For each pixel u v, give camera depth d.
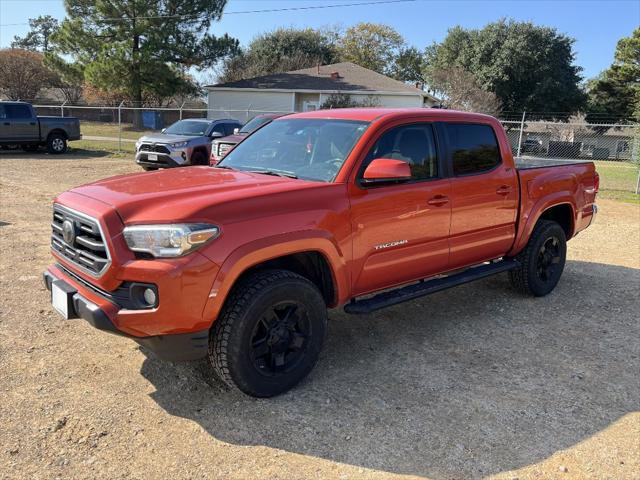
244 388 3.44
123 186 3.69
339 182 3.80
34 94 48.53
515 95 46.28
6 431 3.12
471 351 4.43
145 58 34.41
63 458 2.93
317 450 3.08
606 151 30.48
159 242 3.07
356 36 64.00
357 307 3.99
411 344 4.54
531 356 4.37
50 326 4.58
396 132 4.22
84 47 35.44
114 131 34.97
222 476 2.84
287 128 4.68
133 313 3.09
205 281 3.13
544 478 2.89
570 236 6.17
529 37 44.22
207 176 3.96
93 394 3.57
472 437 3.24
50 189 12.16
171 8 35.72
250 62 53.62
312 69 40.53
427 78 48.62
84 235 3.43
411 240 4.24
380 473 2.90
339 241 3.72
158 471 2.86
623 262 7.44
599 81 49.69
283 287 3.47
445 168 4.53
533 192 5.37
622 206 12.91
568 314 5.35
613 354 4.45
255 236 3.30
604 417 3.49
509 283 6.17
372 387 3.79
